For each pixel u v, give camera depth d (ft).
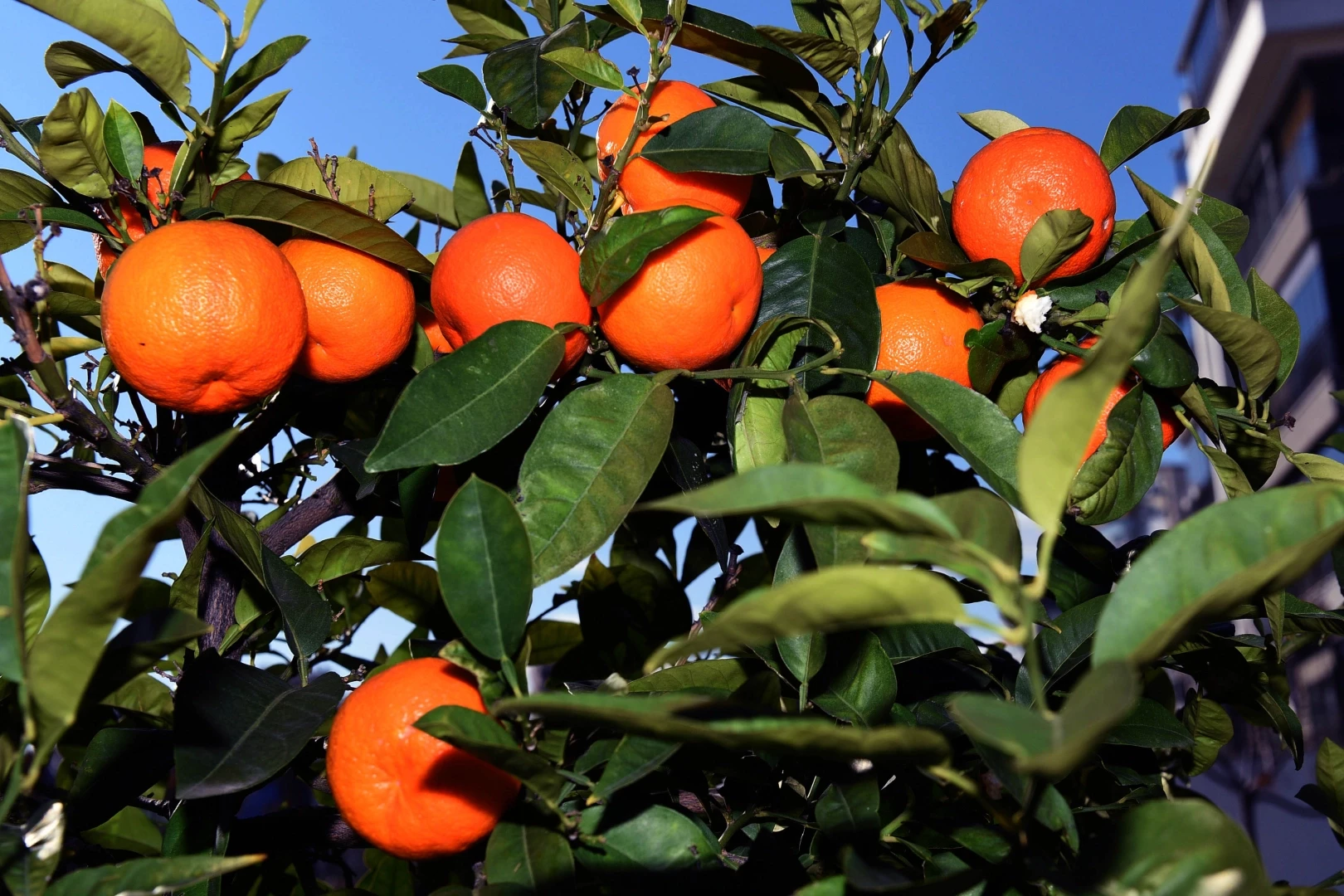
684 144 5.06
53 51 4.90
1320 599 28.04
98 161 4.72
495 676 3.66
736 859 4.19
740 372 4.58
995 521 2.82
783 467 2.50
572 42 5.19
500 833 3.76
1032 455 2.56
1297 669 32.30
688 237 4.45
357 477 5.05
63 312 4.91
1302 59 40.34
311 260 4.67
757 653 4.35
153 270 4.00
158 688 5.25
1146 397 4.91
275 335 4.22
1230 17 43.73
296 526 5.57
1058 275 5.00
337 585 6.59
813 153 5.46
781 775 4.41
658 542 7.20
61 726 3.00
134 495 5.24
